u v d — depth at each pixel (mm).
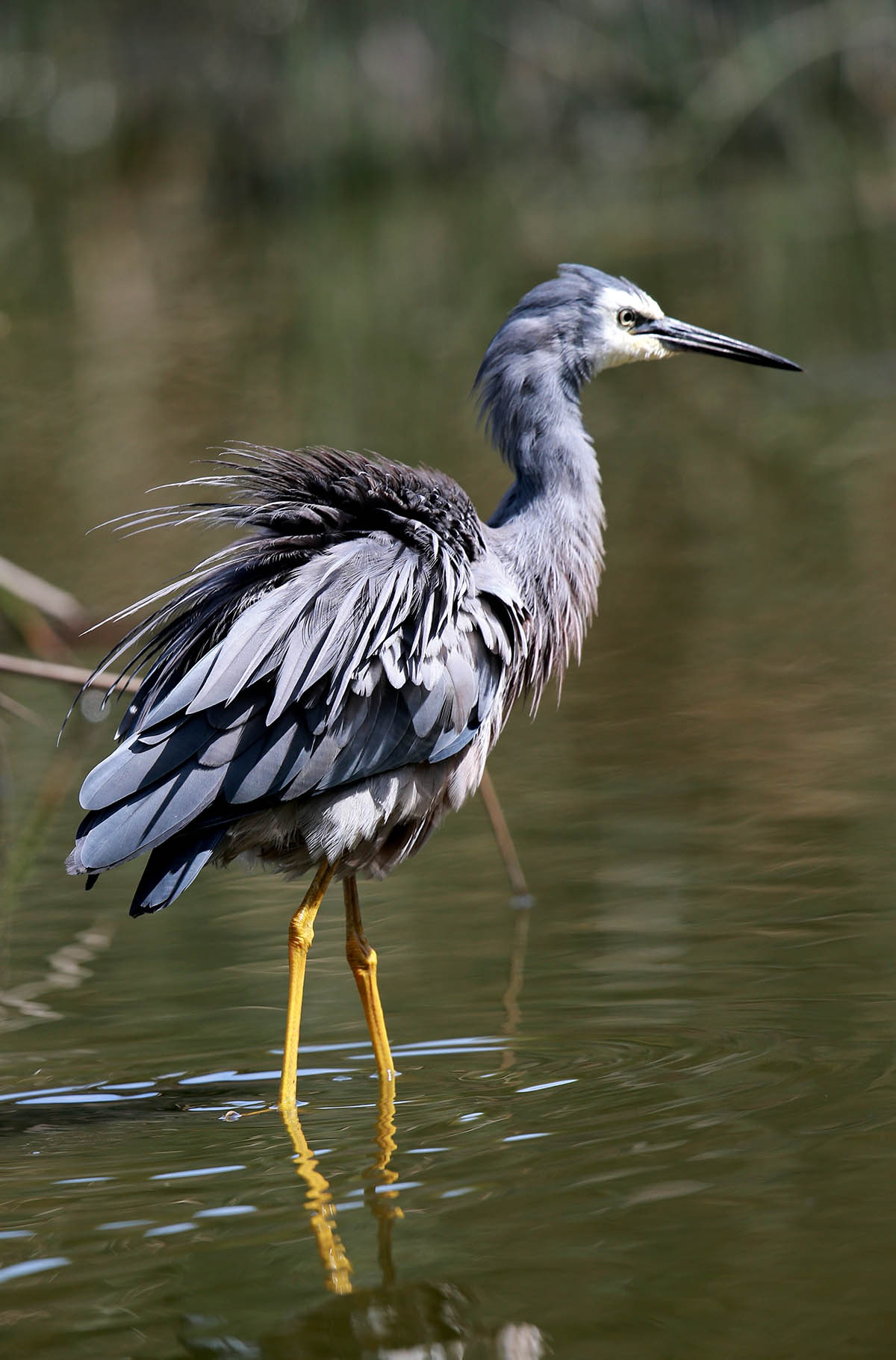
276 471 9664
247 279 37531
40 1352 5930
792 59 41812
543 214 41375
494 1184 7074
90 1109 8398
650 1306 5941
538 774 13789
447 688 9109
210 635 9102
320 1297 6207
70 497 22938
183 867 8578
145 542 21234
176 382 29156
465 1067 8656
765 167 42500
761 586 18656
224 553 9359
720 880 11070
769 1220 6523
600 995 9391
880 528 20344
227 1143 7836
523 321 10820
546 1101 8039
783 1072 8125
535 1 43344
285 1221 6879
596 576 10742
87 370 30469
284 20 43812
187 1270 6480
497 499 21125
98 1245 6754
